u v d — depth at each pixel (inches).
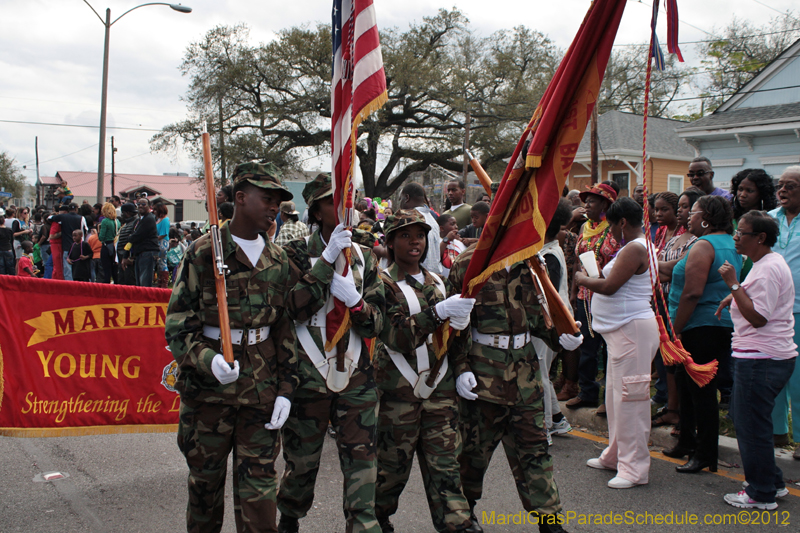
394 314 128.8
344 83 123.4
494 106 1332.4
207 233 116.5
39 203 2401.6
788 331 149.8
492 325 133.0
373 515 117.9
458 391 131.6
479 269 124.0
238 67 1215.6
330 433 216.1
